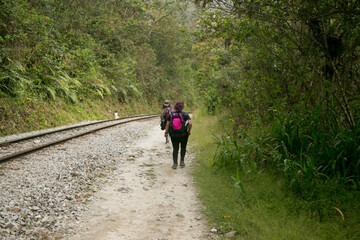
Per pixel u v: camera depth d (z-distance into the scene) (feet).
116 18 92.12
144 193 16.69
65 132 38.60
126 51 101.35
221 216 13.03
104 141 32.83
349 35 15.81
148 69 115.65
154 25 119.85
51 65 57.26
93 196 15.74
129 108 92.17
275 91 20.59
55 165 20.85
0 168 19.06
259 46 21.61
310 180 13.94
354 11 13.10
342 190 13.04
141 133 44.04
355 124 14.83
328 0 14.58
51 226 11.71
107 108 77.46
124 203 15.01
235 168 19.01
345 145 14.23
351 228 10.59
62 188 16.29
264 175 17.06
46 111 48.78
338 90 15.88
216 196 15.37
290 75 19.60
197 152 28.37
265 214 12.34
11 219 11.65
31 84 48.06
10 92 43.24
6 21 47.32
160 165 23.58
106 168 21.77
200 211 14.10
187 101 151.94
